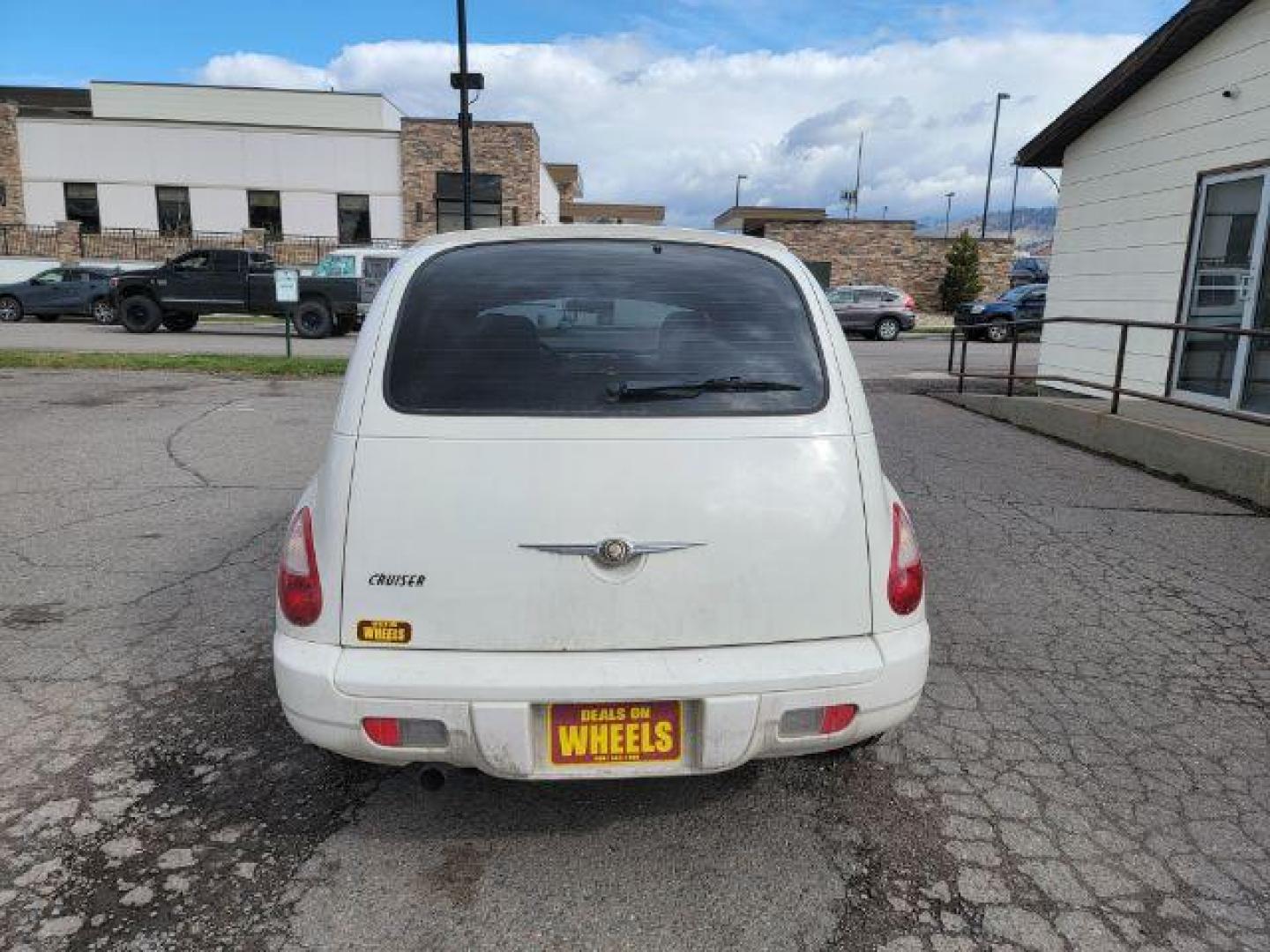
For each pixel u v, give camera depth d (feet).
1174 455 23.41
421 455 7.75
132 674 11.91
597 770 7.66
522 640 7.66
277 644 7.91
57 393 35.40
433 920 7.66
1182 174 31.71
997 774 9.93
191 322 72.49
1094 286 36.78
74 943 7.32
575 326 8.48
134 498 20.47
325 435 28.04
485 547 7.62
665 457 7.86
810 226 118.11
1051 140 38.22
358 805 9.25
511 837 8.79
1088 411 27.25
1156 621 14.21
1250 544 18.03
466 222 48.42
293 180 100.99
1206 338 30.94
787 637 7.93
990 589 15.47
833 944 7.45
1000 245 118.11
